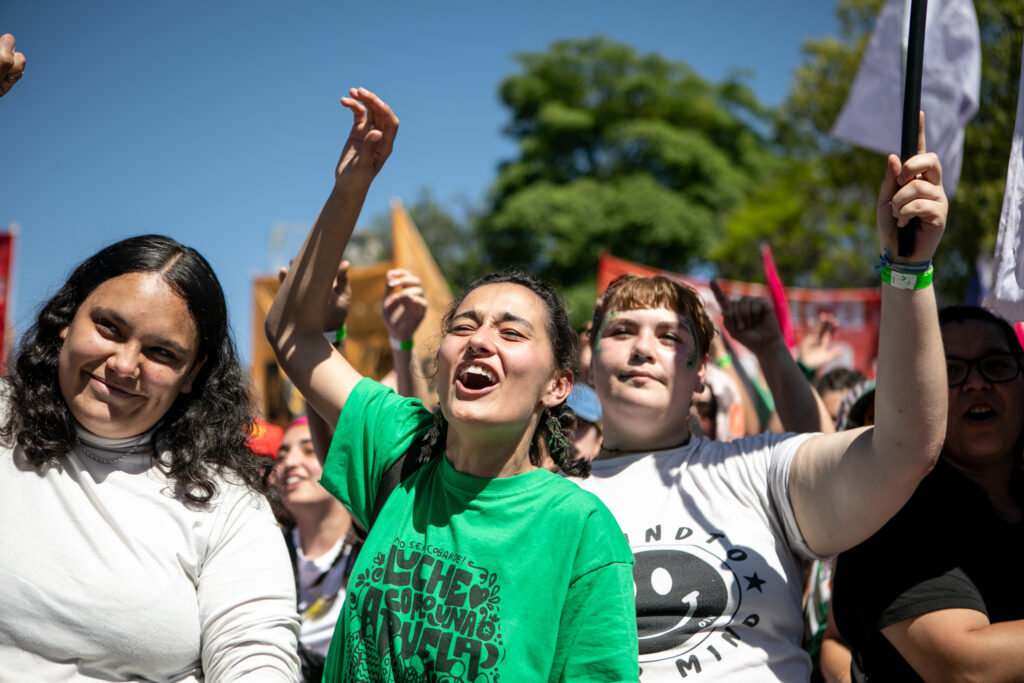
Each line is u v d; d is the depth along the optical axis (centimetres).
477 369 214
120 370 212
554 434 230
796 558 254
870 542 243
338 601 367
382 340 618
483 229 2752
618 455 279
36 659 201
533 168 2758
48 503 211
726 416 431
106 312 214
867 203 1759
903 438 214
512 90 2886
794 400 319
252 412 255
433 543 211
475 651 195
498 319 219
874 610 236
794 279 2100
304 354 257
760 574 240
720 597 237
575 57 2897
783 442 254
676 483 261
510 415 212
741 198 2606
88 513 212
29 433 215
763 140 2989
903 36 385
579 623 199
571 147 2817
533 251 2628
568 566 203
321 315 258
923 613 227
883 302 217
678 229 2550
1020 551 239
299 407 639
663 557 244
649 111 2853
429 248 2950
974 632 219
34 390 219
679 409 275
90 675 204
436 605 202
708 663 232
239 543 222
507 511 210
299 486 390
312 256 254
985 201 983
